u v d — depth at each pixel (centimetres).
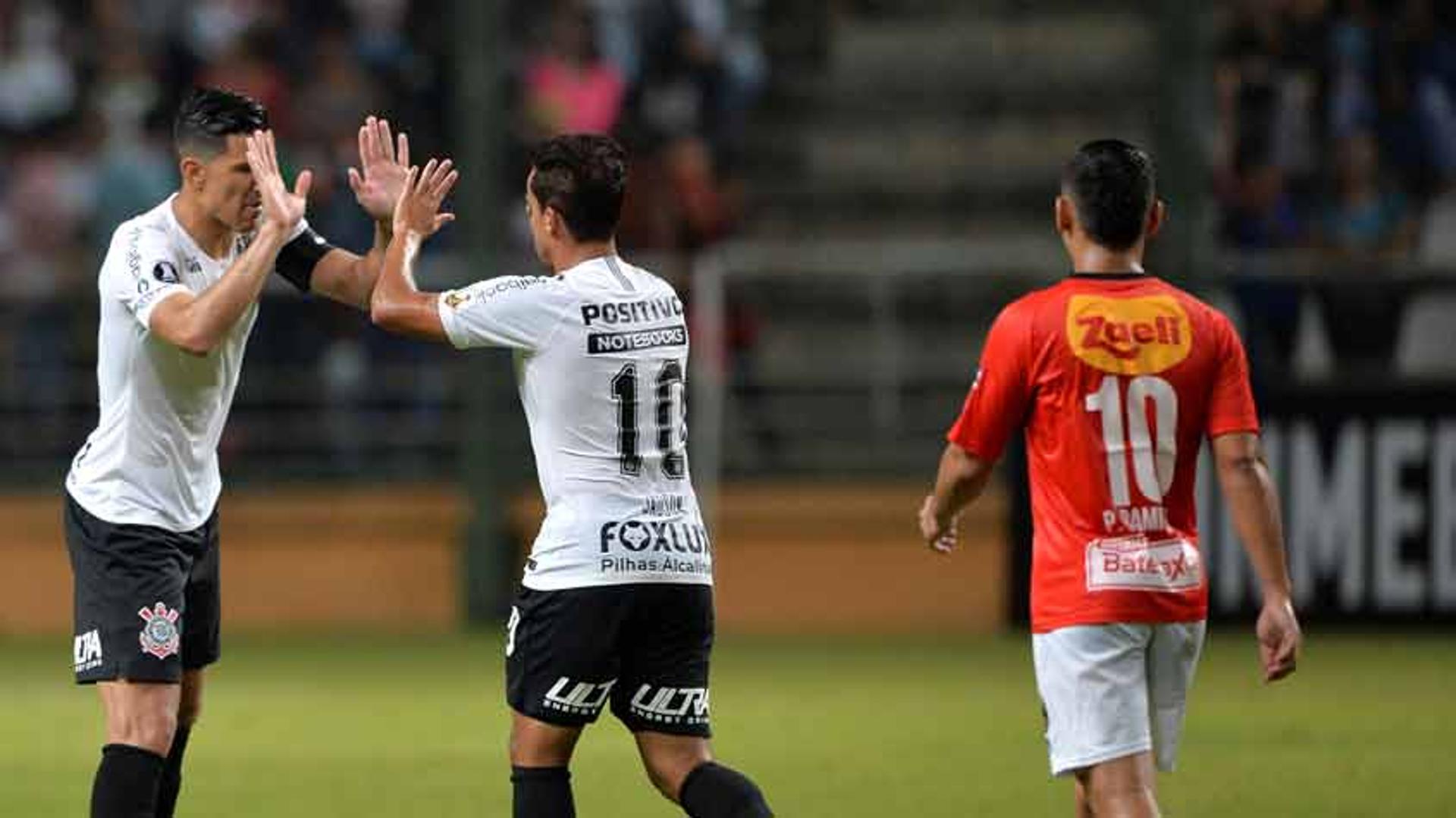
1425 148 6206
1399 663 4691
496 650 5122
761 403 5794
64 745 3659
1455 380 5159
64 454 5619
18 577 5597
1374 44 6266
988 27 7138
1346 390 5191
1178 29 5338
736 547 5578
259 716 3997
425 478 5675
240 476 5638
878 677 4559
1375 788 3083
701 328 5597
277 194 2152
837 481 5691
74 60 6569
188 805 3039
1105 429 2066
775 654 5034
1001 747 3541
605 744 3562
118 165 5975
